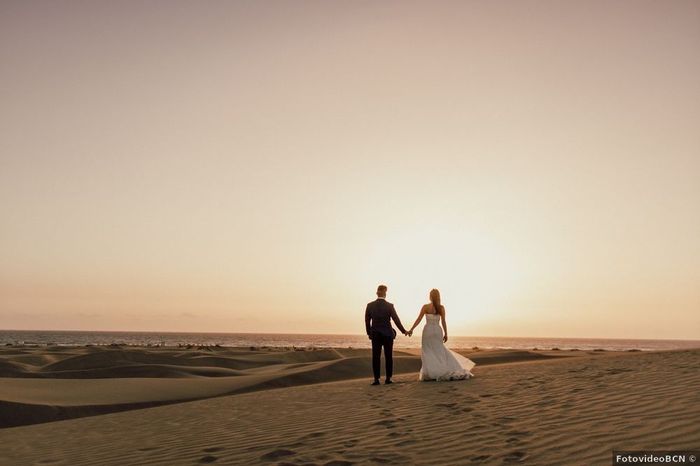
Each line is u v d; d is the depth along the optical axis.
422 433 6.46
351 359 25.48
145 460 6.74
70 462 7.15
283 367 28.12
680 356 13.46
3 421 13.30
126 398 16.52
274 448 6.54
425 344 12.28
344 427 7.38
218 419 9.62
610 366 11.91
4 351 38.38
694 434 5.19
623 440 5.26
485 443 5.71
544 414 6.83
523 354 31.89
